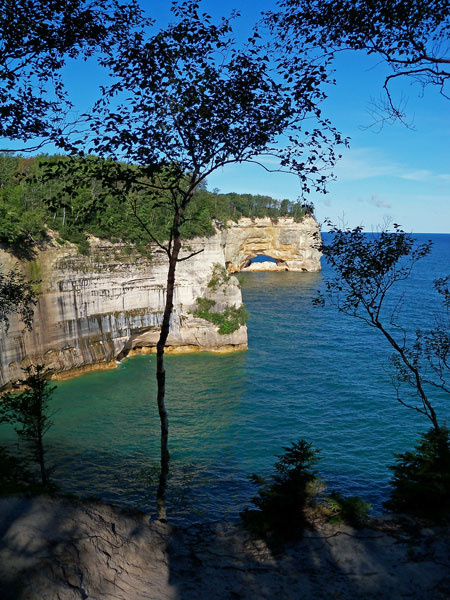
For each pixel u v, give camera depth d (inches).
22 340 2070.6
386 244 744.3
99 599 353.4
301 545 483.2
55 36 545.0
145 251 2657.5
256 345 2962.6
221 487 1291.8
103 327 2466.8
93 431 1690.5
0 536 367.6
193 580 420.5
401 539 478.3
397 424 1742.1
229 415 1855.3
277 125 565.3
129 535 459.5
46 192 2338.8
